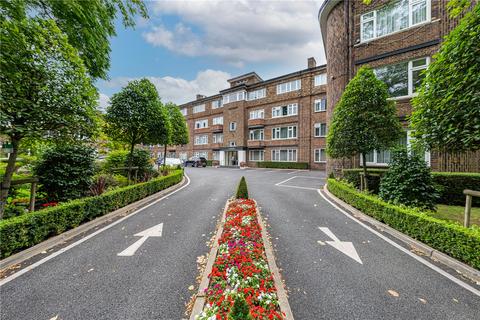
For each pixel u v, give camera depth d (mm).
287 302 2328
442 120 4293
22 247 3689
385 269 3293
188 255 3709
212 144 33906
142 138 9039
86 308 2422
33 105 3885
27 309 2393
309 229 5051
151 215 6113
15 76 3627
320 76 23000
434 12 9031
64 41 4270
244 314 1816
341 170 11227
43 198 6004
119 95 7988
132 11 6824
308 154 23422
